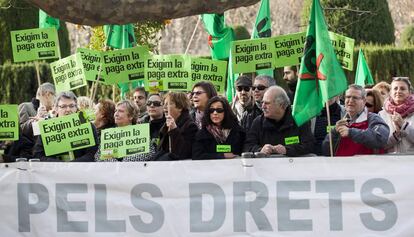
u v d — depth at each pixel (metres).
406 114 14.56
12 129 13.29
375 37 36.75
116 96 28.94
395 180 11.26
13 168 11.78
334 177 11.32
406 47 32.28
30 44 17.12
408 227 11.24
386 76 32.16
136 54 15.65
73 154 13.97
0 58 34.62
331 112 15.02
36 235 11.78
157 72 14.77
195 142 13.42
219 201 11.50
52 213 11.76
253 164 11.43
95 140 13.88
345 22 36.38
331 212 11.34
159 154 13.77
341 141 13.26
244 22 49.50
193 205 11.54
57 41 17.19
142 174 11.61
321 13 12.63
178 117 13.98
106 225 11.70
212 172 11.50
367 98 15.48
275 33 48.38
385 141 12.99
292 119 13.27
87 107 17.30
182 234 11.57
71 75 16.34
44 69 31.56
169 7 9.20
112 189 11.67
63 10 9.09
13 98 31.53
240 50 15.91
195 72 15.82
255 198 11.44
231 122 13.46
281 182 11.39
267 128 13.34
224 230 11.50
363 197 11.30
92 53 17.59
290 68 17.94
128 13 9.16
